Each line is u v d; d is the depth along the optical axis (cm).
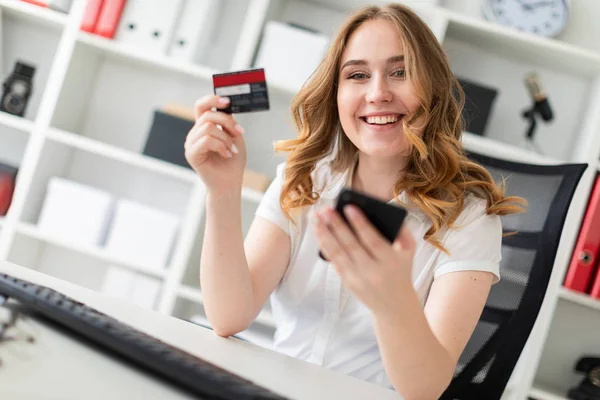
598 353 267
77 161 292
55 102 261
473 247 126
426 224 137
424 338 83
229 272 113
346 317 133
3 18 288
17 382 56
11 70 289
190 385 64
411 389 87
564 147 275
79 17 259
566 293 237
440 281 123
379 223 72
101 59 288
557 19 262
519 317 134
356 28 141
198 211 252
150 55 257
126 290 258
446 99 139
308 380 86
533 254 139
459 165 138
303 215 140
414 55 133
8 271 101
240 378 67
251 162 285
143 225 261
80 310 76
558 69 275
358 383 93
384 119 137
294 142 149
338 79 145
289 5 281
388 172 145
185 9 259
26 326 74
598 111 249
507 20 262
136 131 291
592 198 240
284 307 140
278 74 253
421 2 274
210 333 103
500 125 278
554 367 269
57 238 259
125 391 61
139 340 70
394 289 74
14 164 292
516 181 152
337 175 150
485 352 134
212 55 286
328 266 134
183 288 251
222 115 106
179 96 290
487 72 278
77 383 60
